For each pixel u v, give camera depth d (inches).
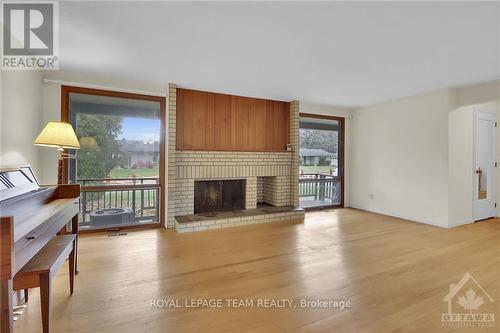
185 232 148.9
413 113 182.9
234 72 134.5
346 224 170.9
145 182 158.6
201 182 176.7
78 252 116.1
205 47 104.2
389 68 127.6
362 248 125.0
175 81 151.3
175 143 159.3
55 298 78.0
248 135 188.7
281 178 198.5
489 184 193.8
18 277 56.6
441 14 79.3
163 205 161.3
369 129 216.8
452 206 166.9
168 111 156.1
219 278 92.7
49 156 131.3
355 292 84.0
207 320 68.7
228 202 184.9
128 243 129.1
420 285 89.0
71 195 95.4
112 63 122.1
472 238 142.0
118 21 84.4
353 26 87.1
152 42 99.8
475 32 90.7
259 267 102.3
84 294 80.6
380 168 207.0
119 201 153.5
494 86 148.6
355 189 230.2
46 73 131.3
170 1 73.3
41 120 127.8
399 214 191.6
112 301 76.9
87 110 143.7
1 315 44.3
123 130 152.3
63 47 104.4
